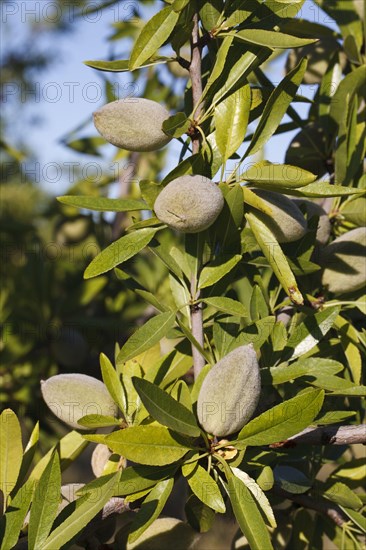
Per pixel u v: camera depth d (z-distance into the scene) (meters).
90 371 0.88
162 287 0.94
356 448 0.71
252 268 0.59
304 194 0.54
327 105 0.68
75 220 0.96
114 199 0.55
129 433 0.50
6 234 1.02
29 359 0.88
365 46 0.70
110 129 0.53
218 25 0.55
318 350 0.58
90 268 0.53
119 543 0.57
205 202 0.51
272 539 0.65
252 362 0.50
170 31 0.53
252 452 0.52
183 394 0.52
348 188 0.54
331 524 0.62
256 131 0.55
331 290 0.61
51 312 0.90
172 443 0.50
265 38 0.53
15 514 0.49
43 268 0.92
